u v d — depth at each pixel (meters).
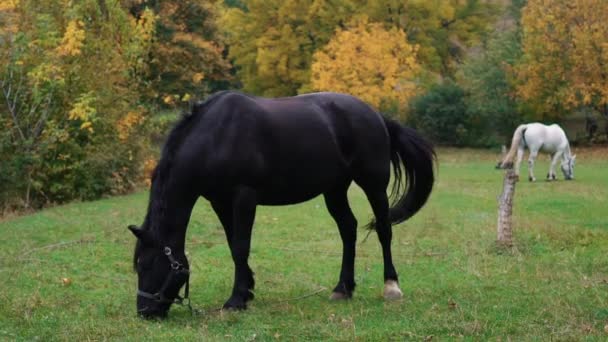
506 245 9.38
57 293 7.17
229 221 6.62
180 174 6.08
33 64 15.59
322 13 37.38
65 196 16.33
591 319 5.86
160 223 6.02
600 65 32.06
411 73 32.53
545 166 27.84
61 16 16.86
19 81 15.66
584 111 40.19
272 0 38.59
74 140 16.33
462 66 40.56
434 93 38.12
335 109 6.78
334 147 6.62
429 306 6.54
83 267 8.45
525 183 20.39
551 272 7.87
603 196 16.05
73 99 16.22
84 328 5.77
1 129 15.31
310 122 6.51
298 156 6.39
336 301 6.90
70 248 9.52
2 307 6.47
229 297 7.14
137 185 18.59
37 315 6.29
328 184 6.69
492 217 12.73
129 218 12.37
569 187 18.67
